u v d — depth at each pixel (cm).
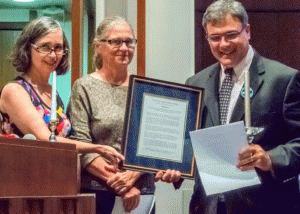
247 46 245
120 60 275
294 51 457
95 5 416
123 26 277
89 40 425
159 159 253
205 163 227
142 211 272
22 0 619
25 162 168
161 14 416
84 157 266
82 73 418
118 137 270
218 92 251
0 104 264
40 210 167
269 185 237
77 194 184
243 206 237
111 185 262
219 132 226
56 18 638
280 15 459
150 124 254
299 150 233
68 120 270
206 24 244
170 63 416
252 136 223
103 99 273
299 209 238
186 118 255
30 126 249
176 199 398
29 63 267
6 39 643
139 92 254
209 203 244
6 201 159
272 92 240
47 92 274
